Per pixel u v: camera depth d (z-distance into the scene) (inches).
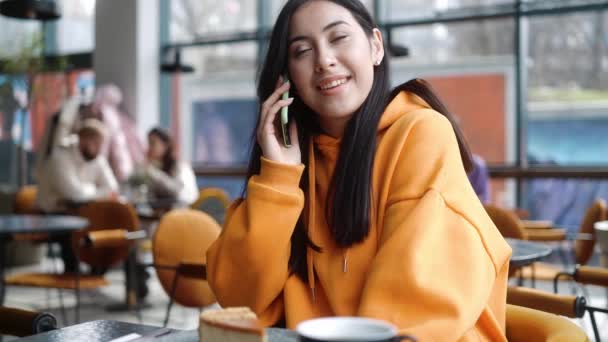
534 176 254.2
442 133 49.1
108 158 284.8
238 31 313.6
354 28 50.1
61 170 222.5
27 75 309.1
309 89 50.3
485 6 265.0
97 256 163.3
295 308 50.3
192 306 114.3
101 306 201.6
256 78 55.4
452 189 46.0
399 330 39.8
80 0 336.5
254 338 32.4
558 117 262.4
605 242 122.6
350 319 32.3
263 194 48.7
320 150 52.9
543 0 255.6
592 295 208.2
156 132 235.8
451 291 41.6
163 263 110.3
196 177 321.4
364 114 50.4
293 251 51.6
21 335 53.2
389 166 48.6
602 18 254.2
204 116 325.7
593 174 244.8
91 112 278.2
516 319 53.2
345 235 48.6
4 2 229.0
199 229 113.9
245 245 49.3
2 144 329.4
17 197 244.7
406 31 281.6
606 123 256.1
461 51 275.4
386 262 42.8
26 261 277.4
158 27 326.0
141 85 317.4
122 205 164.4
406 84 54.0
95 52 324.8
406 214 45.6
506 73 268.8
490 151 273.6
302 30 50.1
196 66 324.2
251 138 55.4
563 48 259.9
